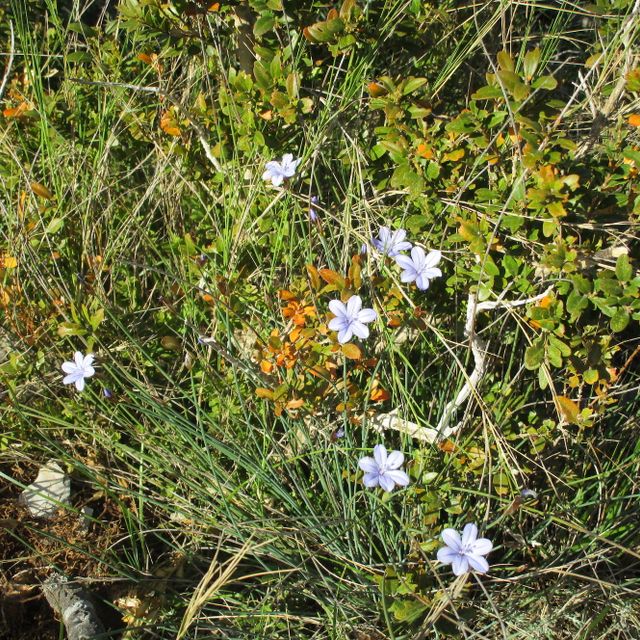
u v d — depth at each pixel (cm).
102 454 60
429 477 52
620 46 61
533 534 55
